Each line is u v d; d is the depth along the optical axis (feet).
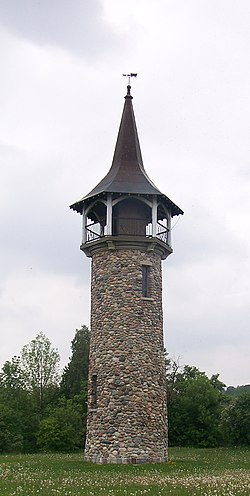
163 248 97.71
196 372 221.66
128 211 100.68
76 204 100.99
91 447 89.66
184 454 126.00
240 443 175.83
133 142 105.70
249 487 56.75
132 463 85.51
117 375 89.35
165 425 92.17
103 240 94.27
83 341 220.84
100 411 89.35
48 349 205.87
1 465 85.92
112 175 100.89
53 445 156.04
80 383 206.69
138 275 93.76
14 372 201.98
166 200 98.37
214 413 185.16
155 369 91.86
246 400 176.45
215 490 54.08
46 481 62.54
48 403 199.72
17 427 170.19
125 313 91.81
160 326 95.04
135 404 88.02
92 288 97.19
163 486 57.82
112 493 52.06
